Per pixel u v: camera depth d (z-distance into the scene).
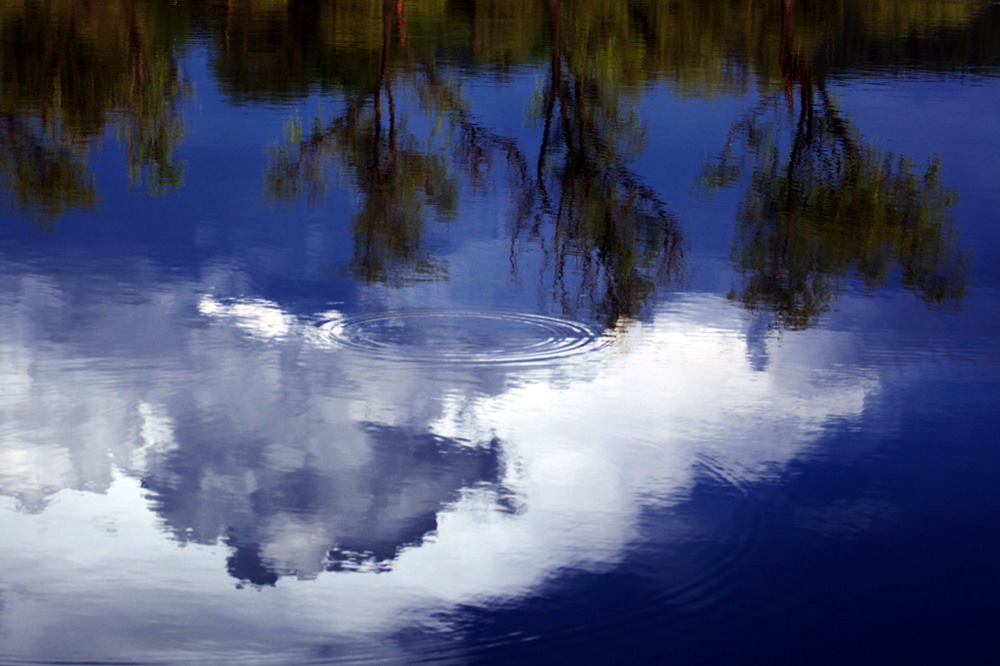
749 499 8.26
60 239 16.22
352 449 8.95
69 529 7.50
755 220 18.88
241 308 13.02
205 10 53.75
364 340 11.88
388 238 16.89
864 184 21.64
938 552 7.53
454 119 28.56
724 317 13.25
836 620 6.66
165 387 10.32
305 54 40.06
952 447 9.36
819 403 10.34
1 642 6.19
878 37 47.62
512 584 6.96
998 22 54.06
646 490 8.35
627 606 6.73
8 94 31.25
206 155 23.12
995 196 20.92
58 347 11.45
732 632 6.51
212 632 6.35
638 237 17.52
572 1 60.75
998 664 6.29
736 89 33.78
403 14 54.00
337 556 7.21
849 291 14.60
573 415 9.85
